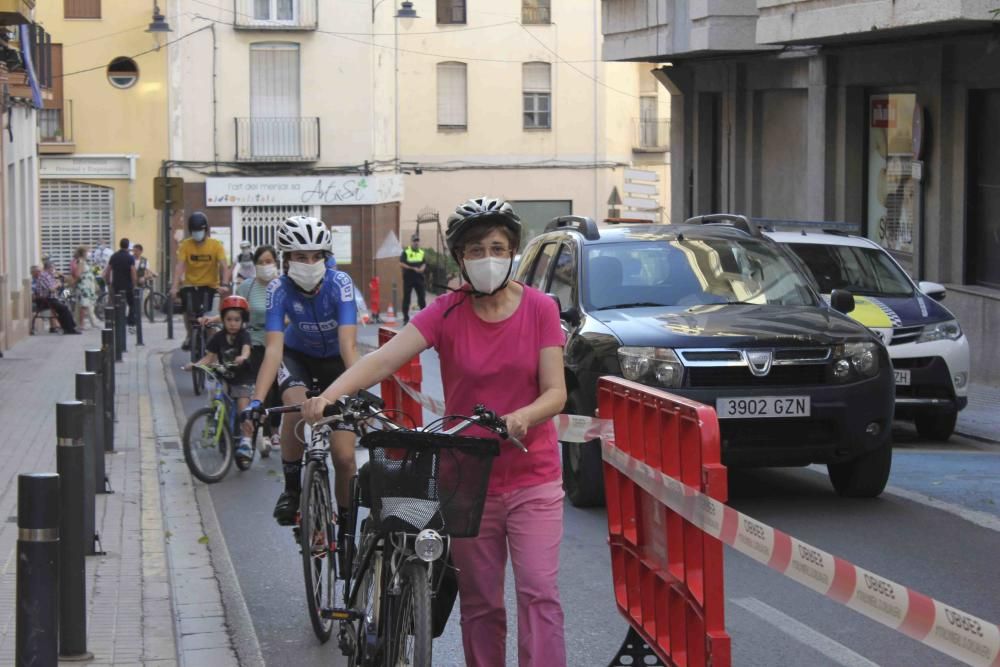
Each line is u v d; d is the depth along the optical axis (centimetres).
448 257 5072
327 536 715
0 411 1688
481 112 5322
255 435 1261
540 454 530
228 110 4503
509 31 5316
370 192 4609
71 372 2222
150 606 771
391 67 4675
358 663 570
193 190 4494
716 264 1156
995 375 1964
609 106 5453
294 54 4547
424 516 494
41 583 501
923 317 1467
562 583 834
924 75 2144
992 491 1118
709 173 3034
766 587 818
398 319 4278
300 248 752
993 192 2044
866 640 707
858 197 2398
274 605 803
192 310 2083
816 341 1009
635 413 588
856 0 2034
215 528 1024
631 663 622
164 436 1502
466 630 546
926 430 1500
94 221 4447
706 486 486
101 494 1123
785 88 2631
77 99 4403
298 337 794
